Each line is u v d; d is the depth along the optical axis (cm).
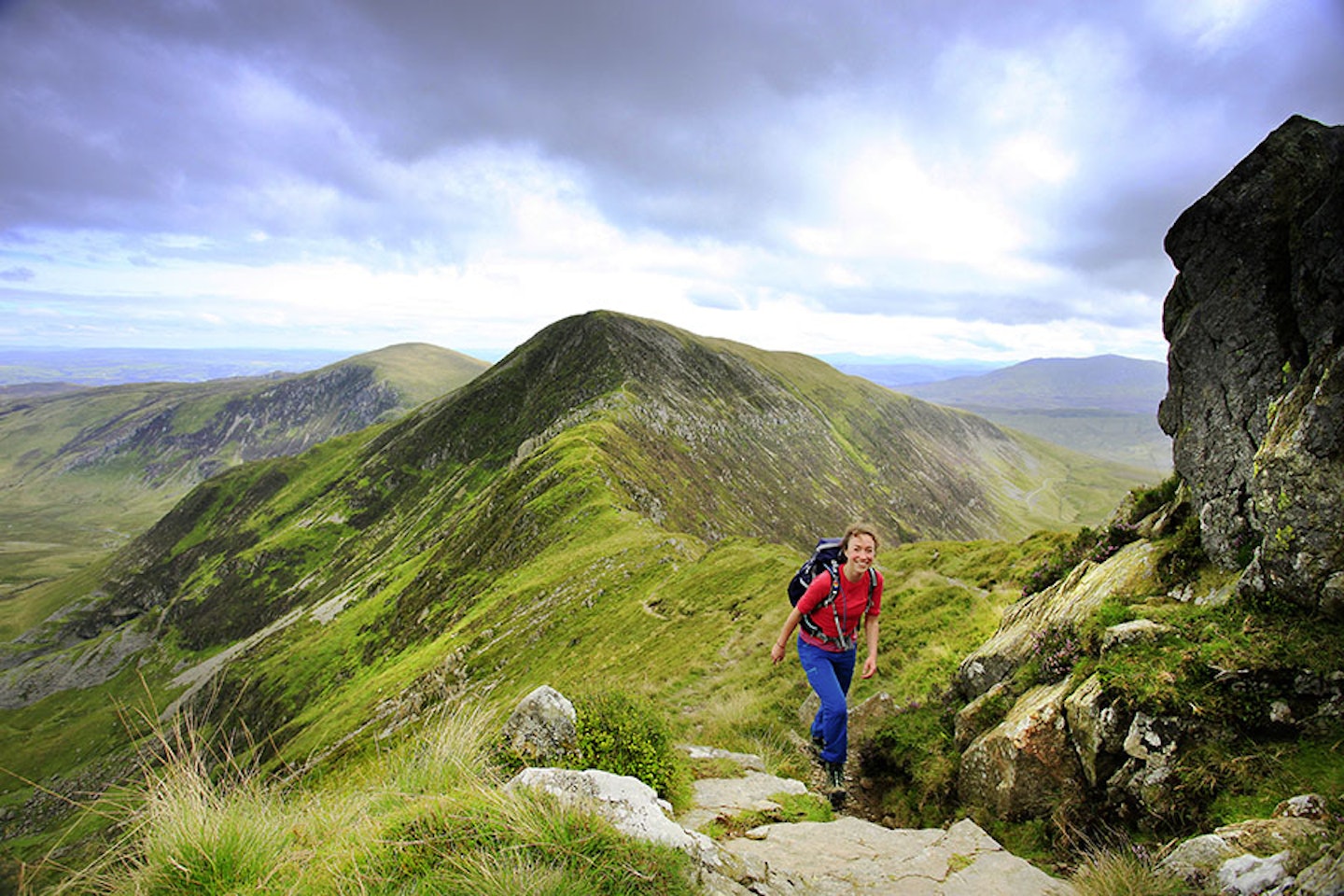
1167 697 674
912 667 1560
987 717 951
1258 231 840
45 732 15575
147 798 495
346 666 11881
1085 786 738
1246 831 532
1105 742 708
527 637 6819
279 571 19838
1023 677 968
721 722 1494
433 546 15762
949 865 633
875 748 1159
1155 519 1054
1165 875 541
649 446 16338
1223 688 665
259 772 567
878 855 663
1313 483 658
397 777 628
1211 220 897
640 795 620
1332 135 795
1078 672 802
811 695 1518
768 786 916
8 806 11831
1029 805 782
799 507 19988
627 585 6931
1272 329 811
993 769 835
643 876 462
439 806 515
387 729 6706
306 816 552
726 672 2445
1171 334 995
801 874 613
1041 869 682
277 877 470
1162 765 655
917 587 2397
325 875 464
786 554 5572
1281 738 625
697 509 14288
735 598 4516
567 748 772
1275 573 694
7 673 18688
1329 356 695
